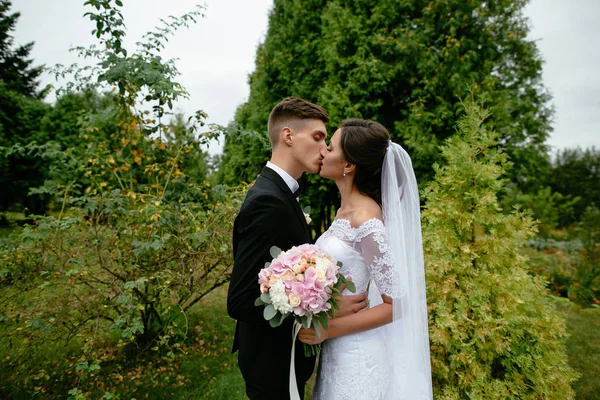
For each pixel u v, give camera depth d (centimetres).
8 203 1415
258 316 150
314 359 184
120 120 356
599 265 700
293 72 757
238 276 150
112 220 327
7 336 264
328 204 766
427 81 618
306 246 146
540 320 236
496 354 235
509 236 246
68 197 325
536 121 775
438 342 229
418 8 670
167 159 360
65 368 304
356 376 162
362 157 174
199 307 516
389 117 684
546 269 744
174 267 319
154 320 398
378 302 197
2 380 266
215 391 320
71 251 285
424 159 604
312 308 133
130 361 353
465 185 250
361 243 163
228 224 333
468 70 636
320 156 180
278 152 179
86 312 285
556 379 227
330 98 636
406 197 183
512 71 795
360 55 631
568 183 2525
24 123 1408
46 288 274
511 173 744
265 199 156
